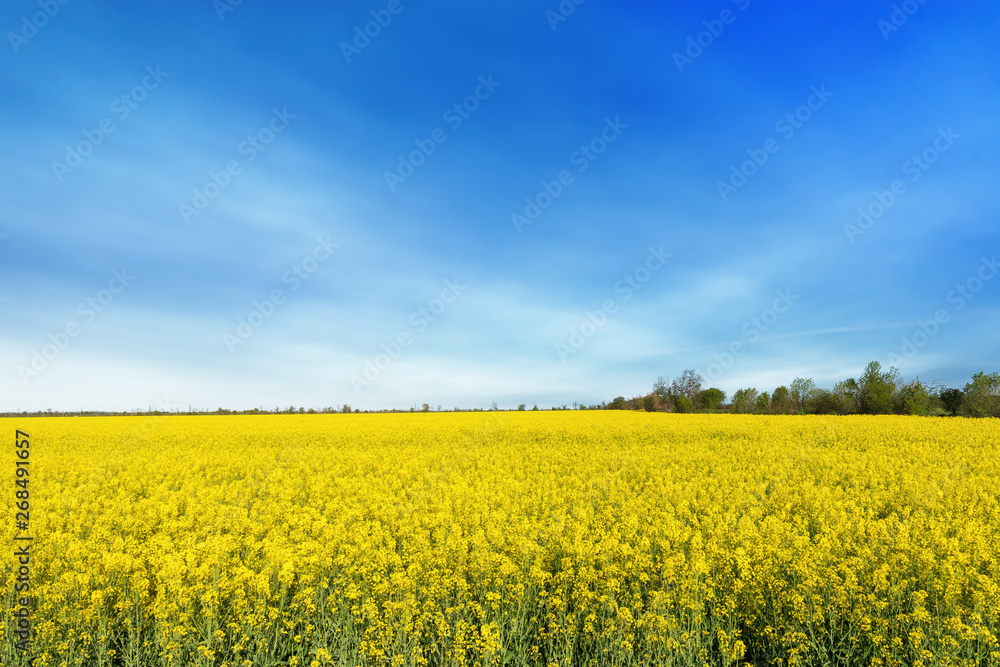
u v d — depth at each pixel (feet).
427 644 19.20
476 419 134.00
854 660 17.26
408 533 27.86
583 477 43.34
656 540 25.35
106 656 18.42
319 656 17.15
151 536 29.71
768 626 18.12
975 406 149.79
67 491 39.47
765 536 26.02
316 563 23.57
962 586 19.74
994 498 34.17
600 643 17.83
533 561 23.72
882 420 104.37
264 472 48.91
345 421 126.82
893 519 29.43
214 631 18.84
